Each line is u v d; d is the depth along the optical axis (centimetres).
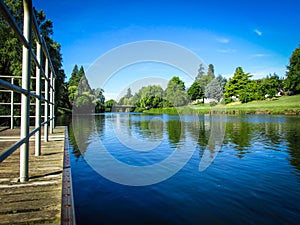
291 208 339
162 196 379
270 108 3048
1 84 125
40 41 299
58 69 2142
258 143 893
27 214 151
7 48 1534
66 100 2969
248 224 293
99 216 312
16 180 215
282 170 532
